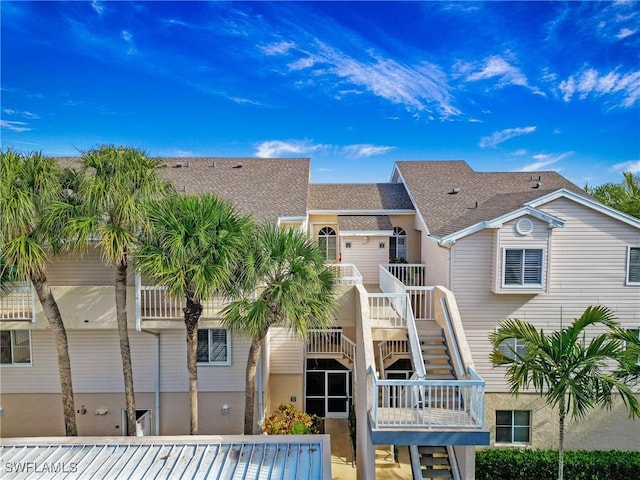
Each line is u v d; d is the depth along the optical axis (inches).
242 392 482.0
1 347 470.3
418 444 308.0
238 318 348.2
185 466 310.3
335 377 581.0
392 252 757.9
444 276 509.0
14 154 336.8
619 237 471.2
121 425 482.9
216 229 340.5
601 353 312.8
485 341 482.9
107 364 479.2
